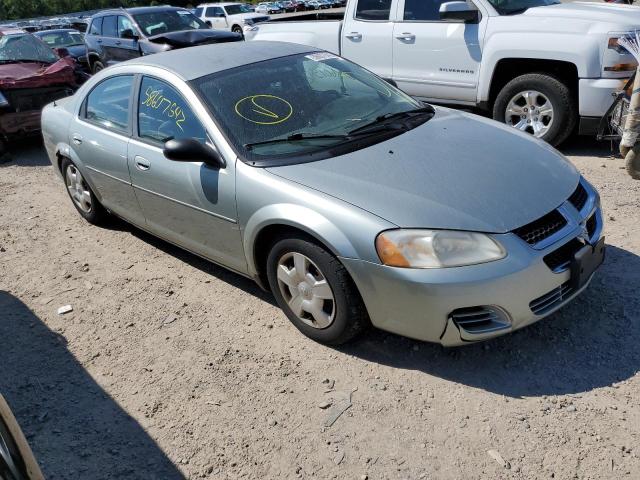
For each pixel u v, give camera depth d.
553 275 2.92
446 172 3.21
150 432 2.91
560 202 3.11
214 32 10.90
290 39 8.37
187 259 4.64
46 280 4.54
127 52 11.30
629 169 5.32
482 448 2.61
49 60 9.73
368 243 2.89
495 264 2.79
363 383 3.07
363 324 3.17
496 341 3.27
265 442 2.77
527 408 2.80
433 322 2.86
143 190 4.21
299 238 3.19
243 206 3.40
